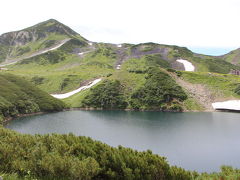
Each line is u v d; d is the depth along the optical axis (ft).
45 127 255.91
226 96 423.23
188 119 305.73
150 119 306.96
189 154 163.12
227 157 157.28
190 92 437.58
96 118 318.04
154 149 175.01
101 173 48.67
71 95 498.69
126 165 50.31
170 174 51.16
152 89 433.89
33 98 398.83
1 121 280.51
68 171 44.24
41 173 43.88
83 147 54.08
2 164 44.06
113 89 452.35
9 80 429.38
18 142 55.83
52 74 623.36
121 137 210.38
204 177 51.03
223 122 282.77
